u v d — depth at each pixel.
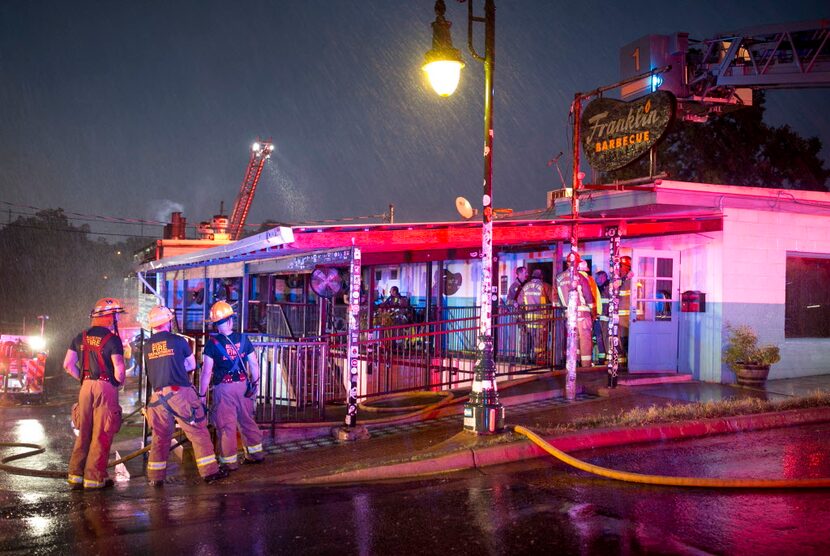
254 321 18.50
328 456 8.41
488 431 8.60
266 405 11.62
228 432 8.03
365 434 9.37
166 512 6.35
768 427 9.55
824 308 14.27
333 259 11.62
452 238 10.88
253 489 7.20
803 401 10.34
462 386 14.40
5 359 17.98
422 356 15.67
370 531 5.64
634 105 11.02
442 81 8.97
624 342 14.23
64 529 5.83
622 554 5.06
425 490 6.87
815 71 20.67
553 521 5.82
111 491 7.39
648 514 5.98
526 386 11.84
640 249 13.34
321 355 10.48
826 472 7.25
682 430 9.03
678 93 16.17
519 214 18.11
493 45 8.91
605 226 11.96
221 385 8.05
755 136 30.23
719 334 12.88
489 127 8.89
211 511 6.34
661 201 12.55
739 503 6.29
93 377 7.53
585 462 7.70
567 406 10.69
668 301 13.56
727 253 12.90
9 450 10.25
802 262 14.09
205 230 30.97
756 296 13.14
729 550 5.13
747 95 17.08
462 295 17.22
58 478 8.23
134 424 12.31
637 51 14.36
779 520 5.81
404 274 18.97
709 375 13.04
